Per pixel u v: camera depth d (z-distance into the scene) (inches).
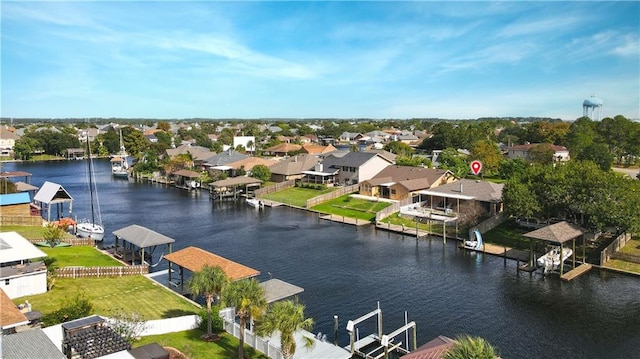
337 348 1374.3
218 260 1738.4
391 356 1389.0
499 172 4685.0
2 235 1868.8
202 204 4042.8
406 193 3590.1
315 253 2477.9
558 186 2365.9
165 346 1304.1
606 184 2223.2
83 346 1128.2
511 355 1387.8
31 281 1678.2
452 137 6688.0
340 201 3784.5
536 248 2428.6
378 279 2053.4
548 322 1608.0
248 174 4813.0
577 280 2020.2
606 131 6195.9
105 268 1951.3
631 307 1724.9
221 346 1341.0
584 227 2365.9
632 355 1382.9
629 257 2180.1
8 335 1117.7
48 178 5772.6
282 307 1134.4
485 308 1731.1
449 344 1125.7
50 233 2342.5
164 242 2138.3
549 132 7180.1
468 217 2871.6
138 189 4955.7
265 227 3127.5
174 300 1710.1
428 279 2049.7
